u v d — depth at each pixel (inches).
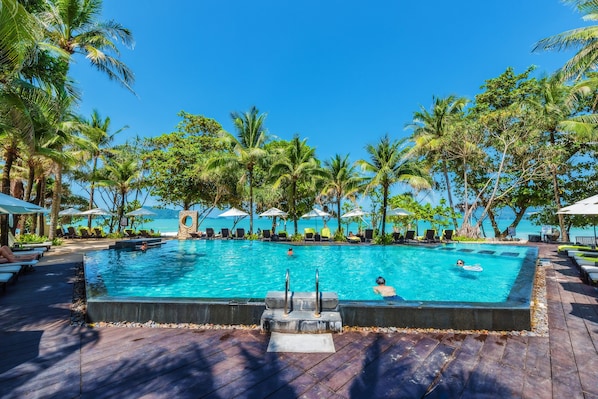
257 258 497.7
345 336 143.0
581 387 100.7
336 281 338.0
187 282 327.6
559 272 308.0
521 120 679.1
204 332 147.6
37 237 631.2
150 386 100.2
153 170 925.2
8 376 104.8
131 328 152.1
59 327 152.9
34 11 302.4
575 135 639.1
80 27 518.6
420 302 164.7
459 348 130.4
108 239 800.9
